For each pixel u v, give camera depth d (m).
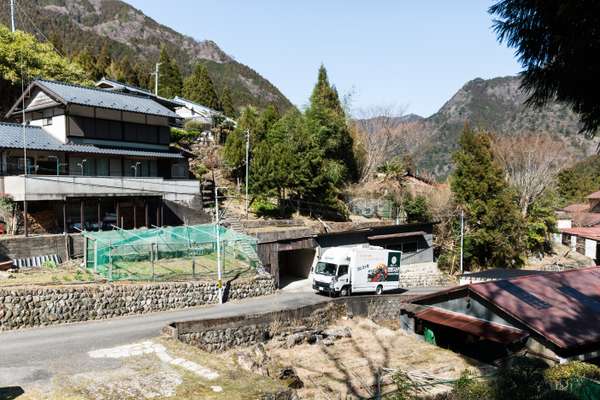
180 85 60.09
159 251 22.11
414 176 44.28
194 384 10.66
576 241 43.53
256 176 32.56
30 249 19.78
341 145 39.34
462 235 32.97
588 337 13.86
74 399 9.56
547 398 8.22
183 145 39.34
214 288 20.64
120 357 12.34
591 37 5.66
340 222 33.91
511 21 6.54
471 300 17.20
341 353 17.00
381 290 25.69
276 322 17.94
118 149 27.62
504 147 41.31
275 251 25.45
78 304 16.30
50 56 34.03
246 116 38.62
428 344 18.41
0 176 21.84
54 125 26.28
